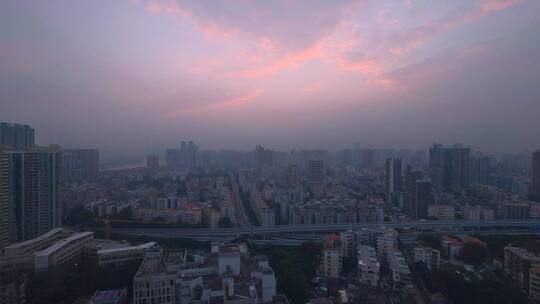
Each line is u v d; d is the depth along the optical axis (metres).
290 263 198.88
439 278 182.25
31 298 164.00
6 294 151.75
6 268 180.62
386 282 196.00
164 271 164.25
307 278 194.50
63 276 185.38
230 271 156.75
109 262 197.62
